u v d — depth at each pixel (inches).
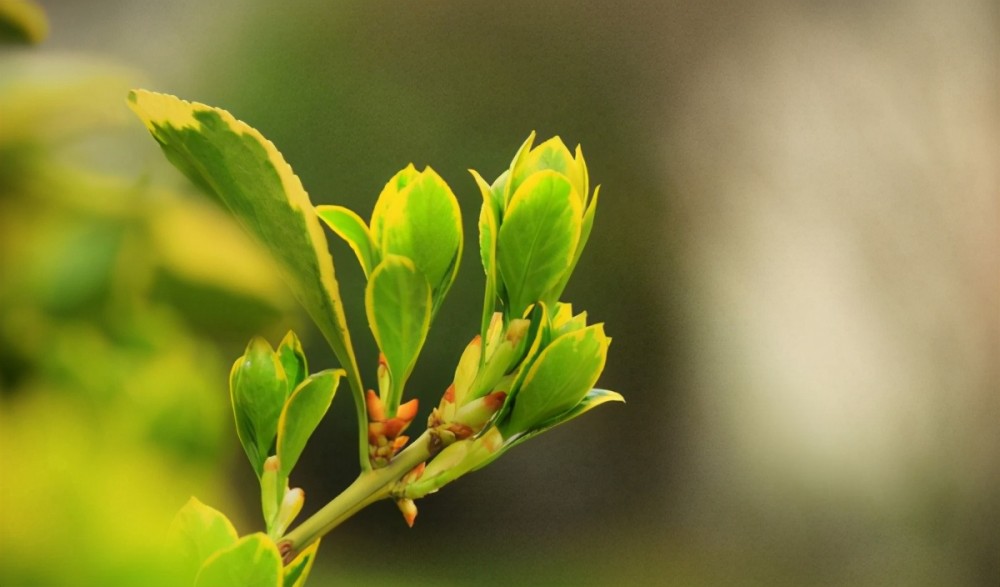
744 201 139.4
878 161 138.5
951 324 132.3
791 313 135.3
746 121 141.0
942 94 138.3
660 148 138.9
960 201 135.5
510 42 131.4
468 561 113.4
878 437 130.3
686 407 133.0
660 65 140.4
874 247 135.7
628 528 125.8
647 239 136.6
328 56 120.0
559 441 124.5
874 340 133.5
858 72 140.5
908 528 126.9
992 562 124.3
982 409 129.7
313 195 117.7
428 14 125.0
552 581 118.2
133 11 106.7
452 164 122.4
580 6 137.4
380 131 120.0
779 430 131.9
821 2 143.0
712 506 129.3
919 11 140.6
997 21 138.9
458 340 108.7
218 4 113.3
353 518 107.7
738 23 143.0
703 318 135.6
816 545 127.1
